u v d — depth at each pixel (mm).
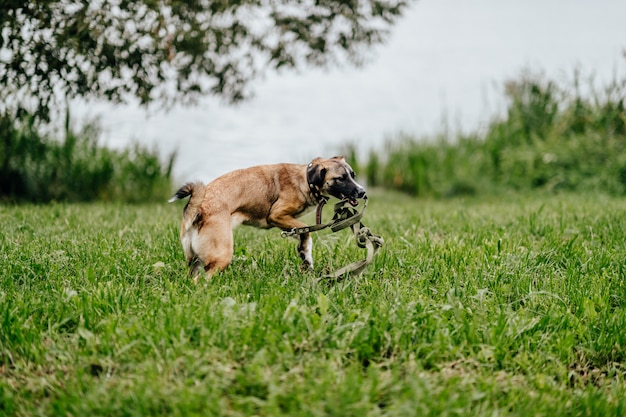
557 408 3492
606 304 4738
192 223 4965
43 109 8266
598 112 12930
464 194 13008
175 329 3887
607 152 12297
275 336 3836
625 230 6961
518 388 3664
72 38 7484
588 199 10445
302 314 4031
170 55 8406
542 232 7012
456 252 5789
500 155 13367
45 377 3623
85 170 10812
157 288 4863
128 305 4402
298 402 3236
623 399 3637
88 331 3877
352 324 3961
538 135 13398
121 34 7910
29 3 7461
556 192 12172
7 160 9961
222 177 5246
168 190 11523
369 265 5438
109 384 3512
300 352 3799
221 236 4973
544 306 4770
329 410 3191
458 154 13852
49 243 5902
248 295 4504
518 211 8891
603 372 4156
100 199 10797
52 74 8062
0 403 3359
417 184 13391
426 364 3877
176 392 3314
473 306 4621
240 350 3785
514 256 5695
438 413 3262
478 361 3928
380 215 8492
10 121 9250
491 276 5219
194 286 4781
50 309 4316
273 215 5316
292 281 4996
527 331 4273
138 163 11555
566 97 13656
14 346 3869
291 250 5836
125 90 8570
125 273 5113
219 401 3234
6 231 6480
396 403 3273
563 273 5500
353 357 3842
